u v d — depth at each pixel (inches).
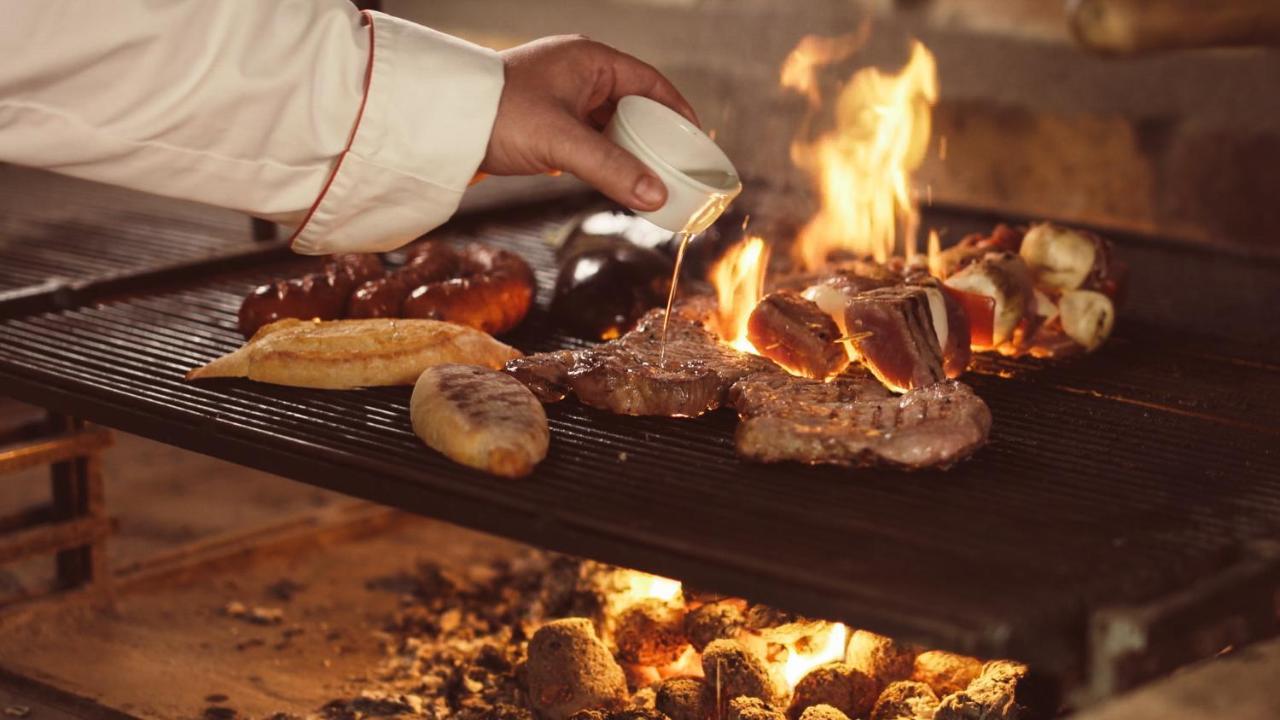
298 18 70.5
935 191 182.4
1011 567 60.5
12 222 138.3
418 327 84.8
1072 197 173.6
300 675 99.5
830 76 189.5
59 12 68.1
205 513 130.7
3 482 138.5
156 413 78.4
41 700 91.7
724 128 197.0
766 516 66.1
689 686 83.0
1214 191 164.2
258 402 80.0
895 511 67.1
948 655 85.0
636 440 76.3
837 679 83.7
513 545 125.0
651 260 99.0
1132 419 82.5
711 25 198.8
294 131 71.5
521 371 80.9
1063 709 67.8
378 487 69.4
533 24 216.4
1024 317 91.8
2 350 89.7
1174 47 89.2
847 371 87.8
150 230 135.6
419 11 228.8
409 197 74.2
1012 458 75.2
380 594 114.0
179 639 104.3
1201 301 110.5
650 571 61.7
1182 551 62.7
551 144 72.0
